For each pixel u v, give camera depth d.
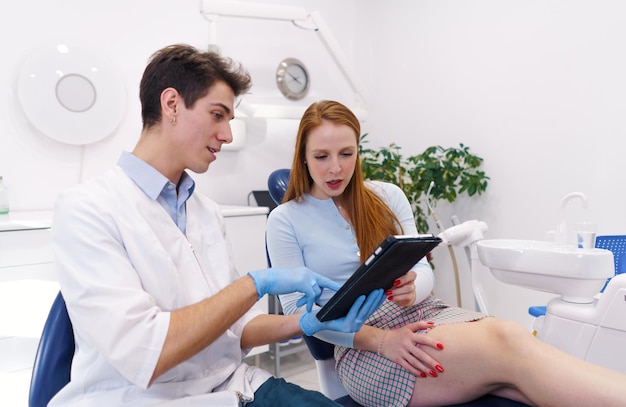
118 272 0.83
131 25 2.46
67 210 0.87
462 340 1.03
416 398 1.06
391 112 3.21
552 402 0.91
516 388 0.99
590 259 1.16
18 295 1.75
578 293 1.22
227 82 1.00
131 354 0.77
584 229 1.38
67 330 0.92
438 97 2.90
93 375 0.87
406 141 3.13
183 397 0.91
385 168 2.73
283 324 1.06
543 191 2.42
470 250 1.82
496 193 2.63
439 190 2.62
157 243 0.91
